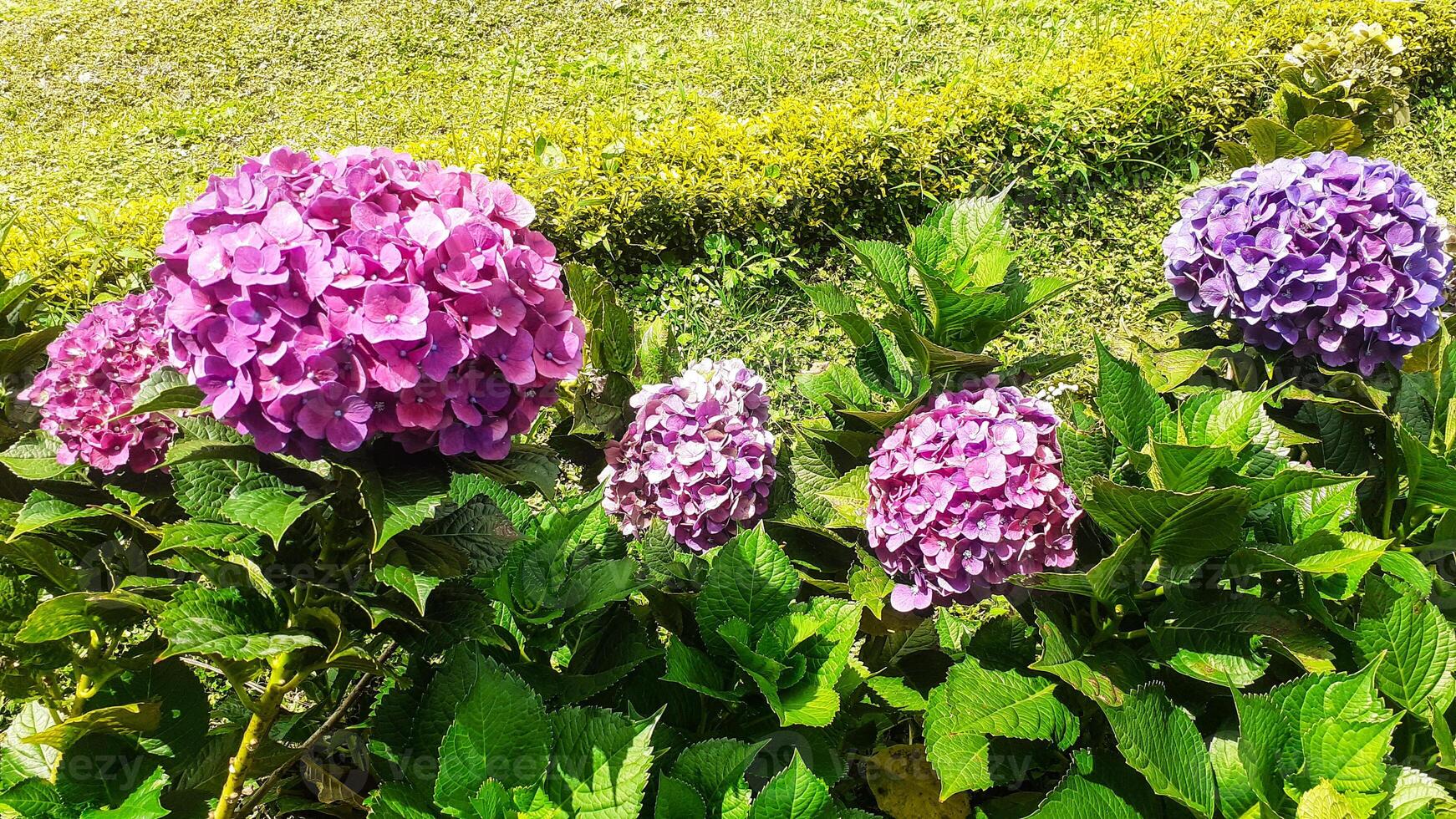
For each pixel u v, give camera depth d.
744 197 1.57
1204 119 1.82
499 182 0.62
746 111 2.05
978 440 0.70
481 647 0.70
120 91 2.36
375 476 0.55
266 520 0.54
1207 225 0.81
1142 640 0.71
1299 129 1.14
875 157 1.63
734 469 0.81
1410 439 0.71
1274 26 2.02
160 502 0.70
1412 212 0.78
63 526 0.68
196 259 0.53
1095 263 1.60
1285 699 0.63
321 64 2.46
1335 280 0.77
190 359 0.55
